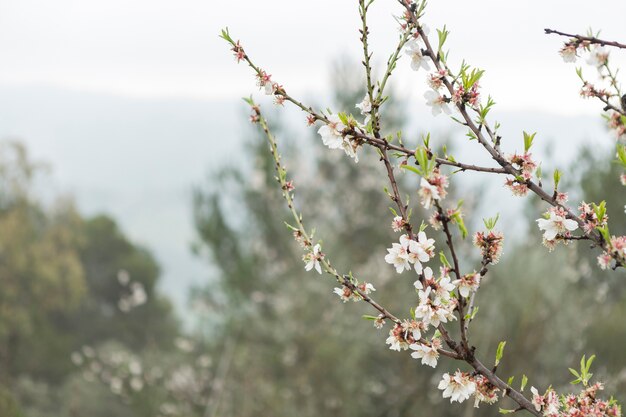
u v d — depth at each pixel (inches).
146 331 1646.2
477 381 86.7
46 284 1344.7
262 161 657.6
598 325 405.4
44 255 1371.8
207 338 719.1
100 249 1695.4
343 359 534.0
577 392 356.2
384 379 541.3
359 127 92.1
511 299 409.4
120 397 775.7
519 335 405.4
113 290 1668.3
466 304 85.5
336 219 708.7
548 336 406.0
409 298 530.3
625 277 466.9
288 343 567.2
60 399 1080.8
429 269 85.9
